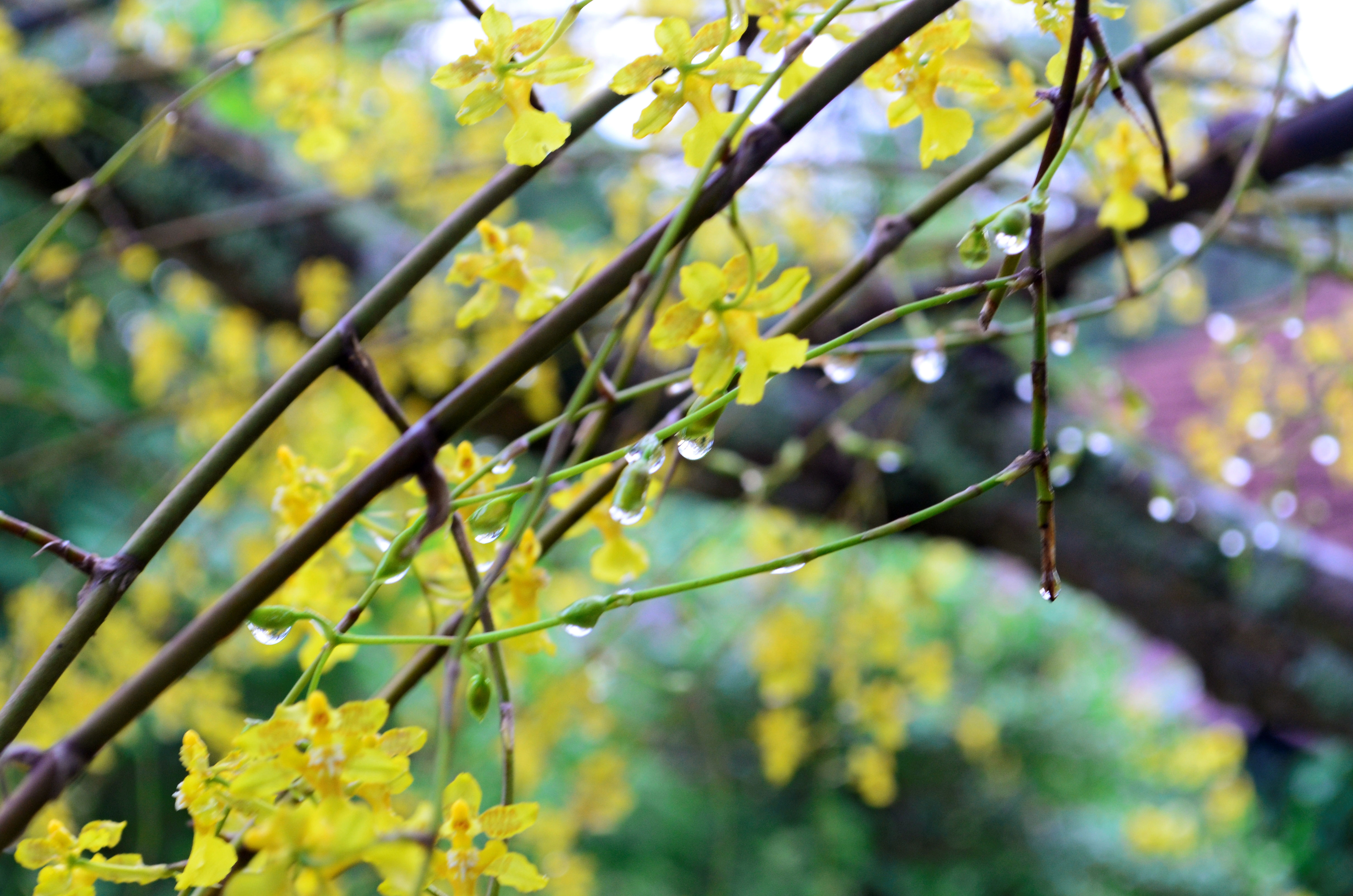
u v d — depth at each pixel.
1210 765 1.87
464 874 0.50
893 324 1.30
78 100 1.22
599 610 0.50
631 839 2.59
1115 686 3.05
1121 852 2.63
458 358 1.22
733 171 0.52
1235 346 0.92
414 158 1.25
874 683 1.28
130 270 1.35
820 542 1.29
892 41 0.52
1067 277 1.03
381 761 0.48
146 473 2.11
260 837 0.46
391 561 0.51
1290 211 0.99
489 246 0.58
